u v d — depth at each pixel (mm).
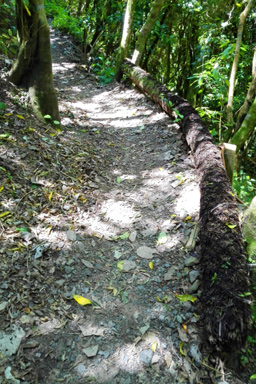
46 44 3814
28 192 2898
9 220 2559
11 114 3650
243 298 2004
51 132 3979
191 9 6660
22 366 1780
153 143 4449
